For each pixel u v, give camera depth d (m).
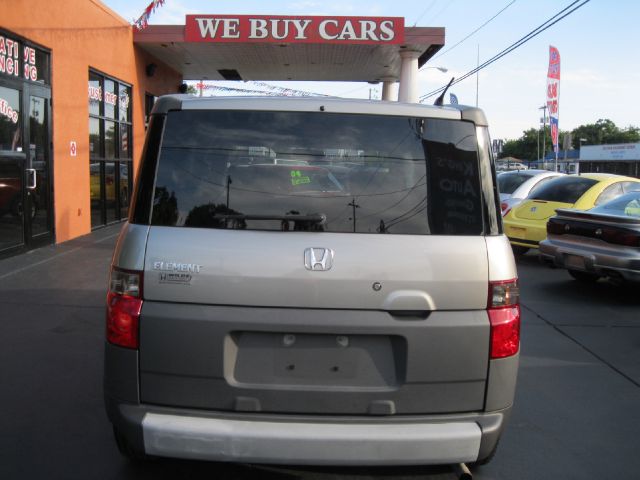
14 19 9.05
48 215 10.55
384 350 2.93
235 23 15.38
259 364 2.90
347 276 2.87
